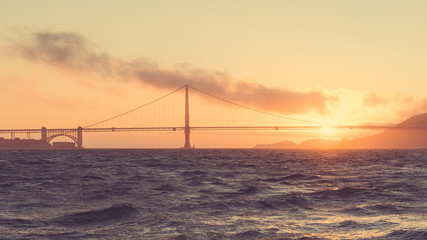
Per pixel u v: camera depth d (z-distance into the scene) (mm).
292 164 75250
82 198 27391
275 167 65438
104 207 23328
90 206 23891
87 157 116438
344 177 44000
